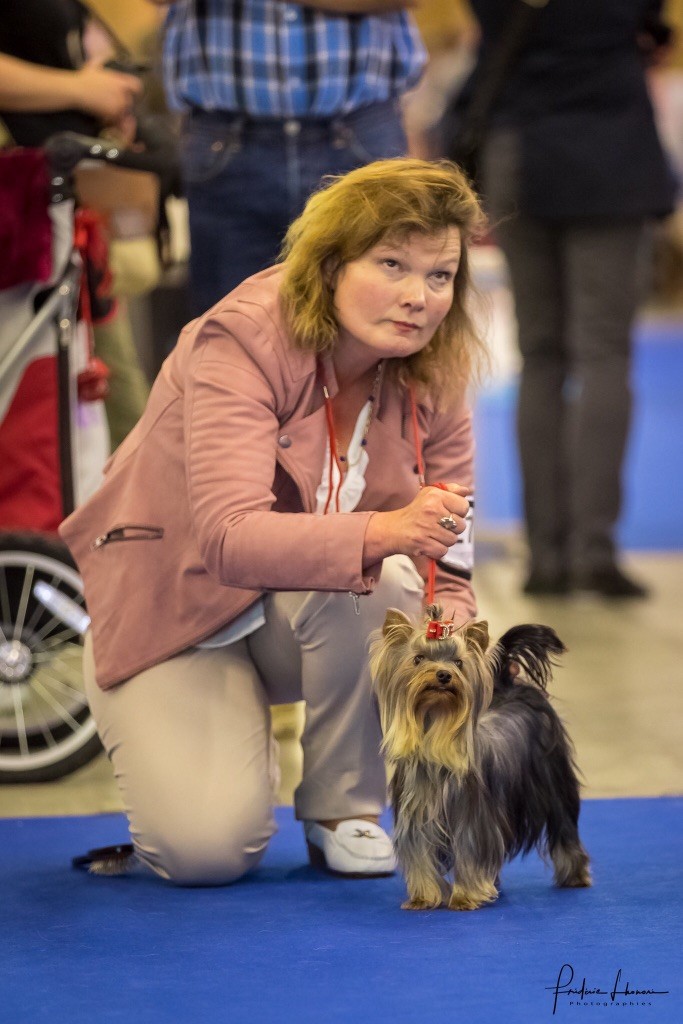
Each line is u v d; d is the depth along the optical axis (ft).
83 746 16.31
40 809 15.24
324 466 12.00
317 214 11.51
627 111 25.22
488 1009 9.17
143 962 10.27
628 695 19.54
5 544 16.21
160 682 12.50
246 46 16.55
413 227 11.07
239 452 11.37
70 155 16.12
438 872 11.52
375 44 16.83
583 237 25.63
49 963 10.28
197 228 17.39
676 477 43.09
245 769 12.35
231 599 12.30
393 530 10.73
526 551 27.50
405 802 11.34
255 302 11.80
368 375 12.30
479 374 12.59
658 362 67.26
